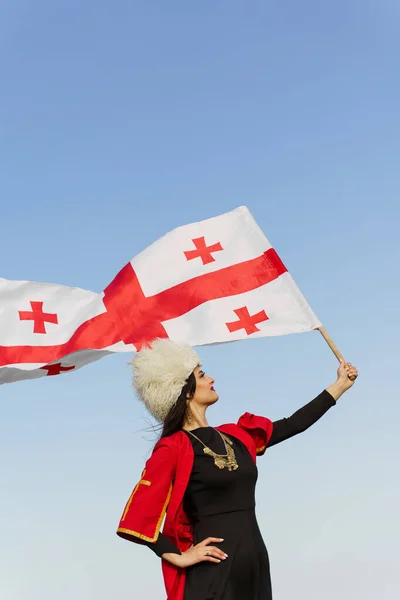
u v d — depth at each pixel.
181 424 5.43
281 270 6.73
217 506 5.22
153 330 6.54
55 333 6.54
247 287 6.71
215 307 6.64
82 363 6.65
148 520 5.14
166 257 6.86
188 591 5.12
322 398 5.91
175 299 6.68
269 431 5.63
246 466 5.30
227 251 6.87
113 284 6.72
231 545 5.14
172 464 5.22
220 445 5.33
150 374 5.37
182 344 5.51
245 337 6.52
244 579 5.12
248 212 7.04
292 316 6.55
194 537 5.23
